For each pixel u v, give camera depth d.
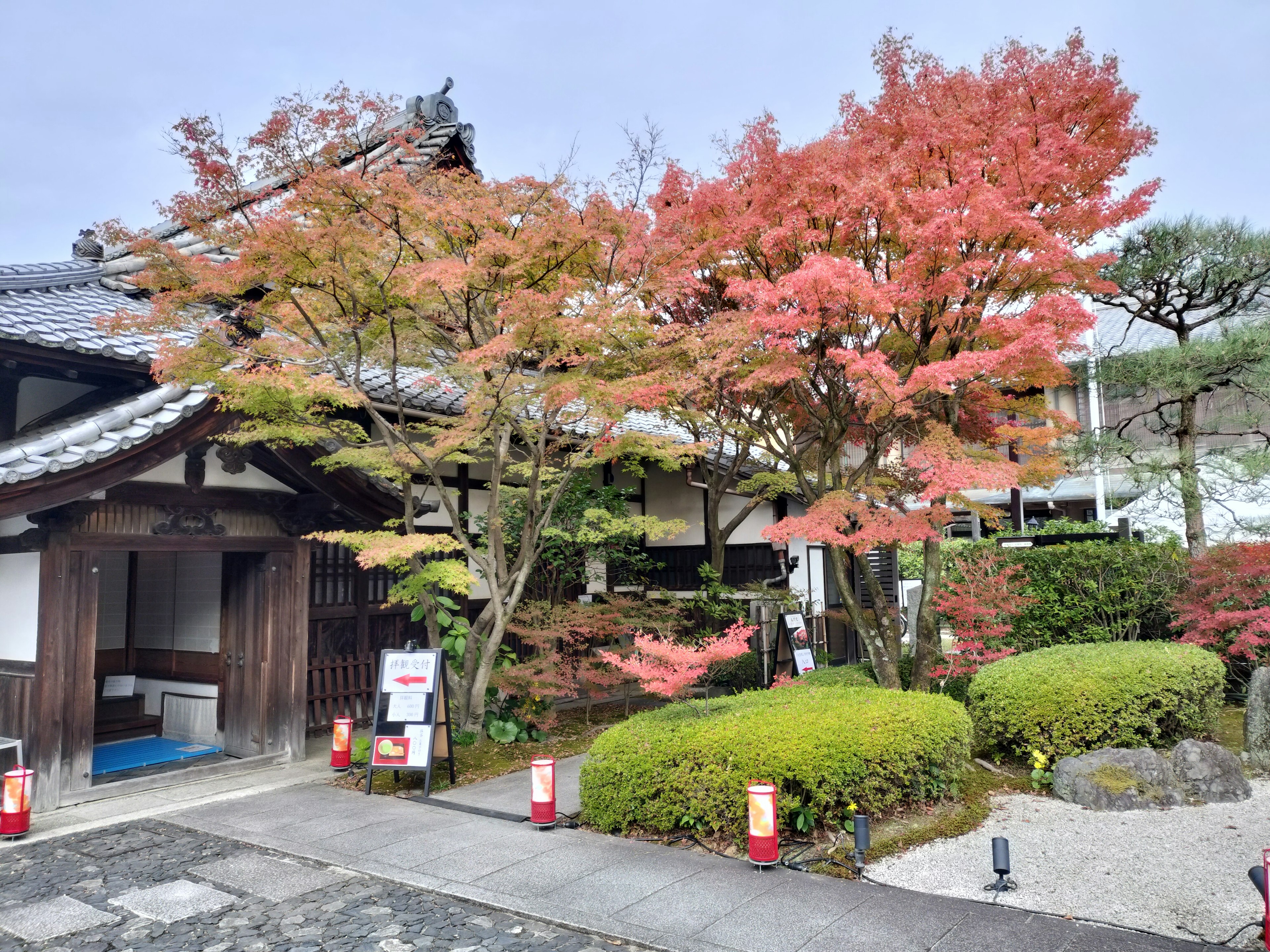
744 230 8.59
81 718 7.71
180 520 8.54
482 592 12.98
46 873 5.74
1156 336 20.80
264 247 7.48
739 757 6.01
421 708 7.98
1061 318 7.08
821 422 9.76
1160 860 5.35
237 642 9.79
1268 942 3.88
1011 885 5.04
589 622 11.02
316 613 10.95
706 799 6.10
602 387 8.00
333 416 11.24
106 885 5.50
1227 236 12.31
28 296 9.58
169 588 11.04
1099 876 5.14
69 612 7.64
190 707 10.61
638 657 8.19
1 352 7.76
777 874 5.40
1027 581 11.81
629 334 9.01
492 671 10.27
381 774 8.62
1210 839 5.70
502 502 11.34
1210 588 10.36
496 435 9.71
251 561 9.70
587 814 6.70
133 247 7.67
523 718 10.29
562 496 11.57
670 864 5.66
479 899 5.09
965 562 12.38
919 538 7.92
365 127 8.18
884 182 7.83
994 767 7.99
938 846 5.83
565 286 7.98
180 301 7.77
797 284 7.18
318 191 7.53
